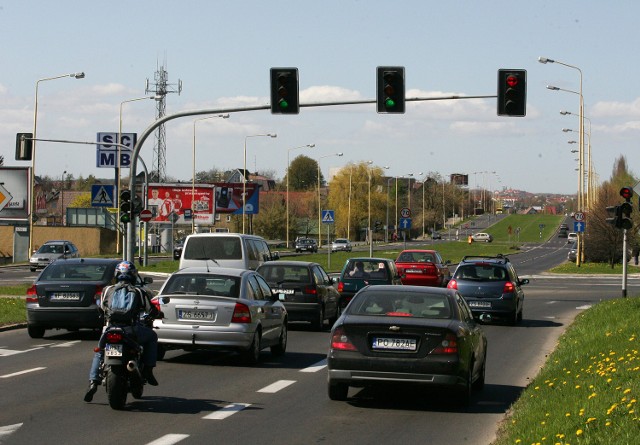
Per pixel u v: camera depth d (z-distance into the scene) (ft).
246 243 93.20
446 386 39.70
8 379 47.42
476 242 477.77
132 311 38.91
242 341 53.62
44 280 67.67
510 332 82.48
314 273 81.35
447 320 41.11
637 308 81.92
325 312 82.48
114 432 33.40
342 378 40.29
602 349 54.44
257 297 57.00
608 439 27.55
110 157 226.17
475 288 87.97
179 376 49.73
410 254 134.51
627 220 105.19
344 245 343.26
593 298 132.87
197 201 315.37
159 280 160.25
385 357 39.91
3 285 138.21
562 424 31.01
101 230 283.79
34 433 33.01
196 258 92.27
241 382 47.70
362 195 476.13
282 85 84.58
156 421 35.81
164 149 395.34
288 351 63.87
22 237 262.67
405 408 40.78
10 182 277.85
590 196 259.39
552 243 491.31
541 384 44.24
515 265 270.46
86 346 64.03
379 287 44.32
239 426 35.29
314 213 515.09
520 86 84.43
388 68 84.23
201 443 31.86
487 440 33.53
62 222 469.57
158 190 316.81
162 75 393.70
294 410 39.37
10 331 74.79
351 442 32.83
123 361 37.76
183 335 53.57
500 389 47.85
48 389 43.93
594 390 37.63
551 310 109.91
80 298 66.80
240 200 337.72
